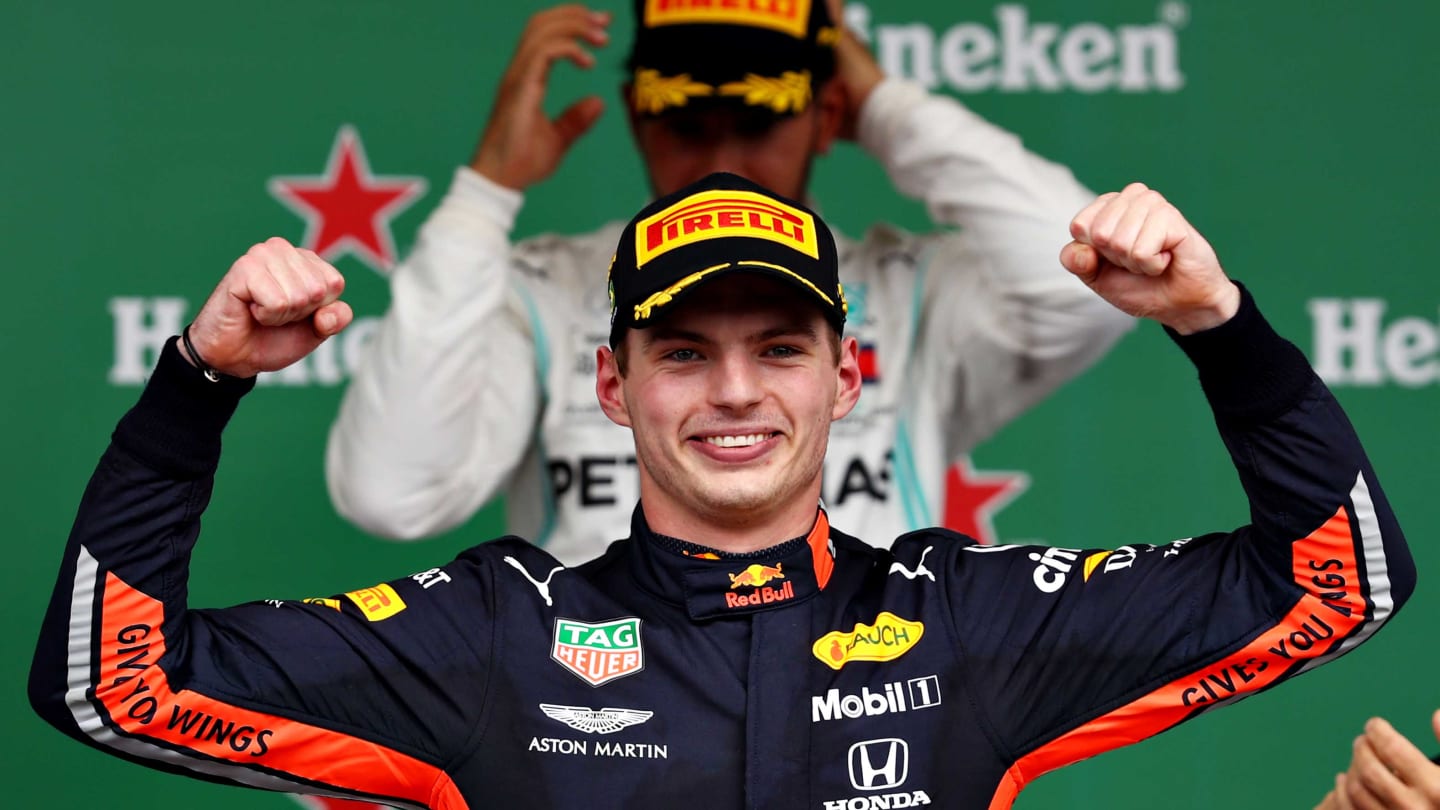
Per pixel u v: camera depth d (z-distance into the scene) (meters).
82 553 7.54
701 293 7.96
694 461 7.99
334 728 7.86
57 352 13.46
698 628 8.13
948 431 12.70
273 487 13.64
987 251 12.16
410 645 8.00
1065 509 13.85
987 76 13.95
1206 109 13.97
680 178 11.85
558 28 12.32
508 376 12.15
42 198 13.52
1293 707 13.48
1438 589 13.56
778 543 8.24
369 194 13.83
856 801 7.81
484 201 12.02
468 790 7.90
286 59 13.81
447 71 13.95
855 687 7.98
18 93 13.55
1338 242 13.90
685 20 11.56
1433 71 13.98
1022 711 8.00
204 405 7.60
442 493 11.84
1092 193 13.50
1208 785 13.47
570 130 12.29
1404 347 13.84
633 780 7.81
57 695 7.58
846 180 14.20
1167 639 7.98
